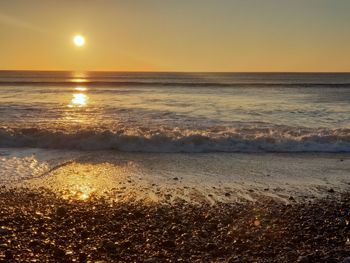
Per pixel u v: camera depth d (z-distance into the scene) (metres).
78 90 39.38
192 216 6.98
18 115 19.52
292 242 5.92
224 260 5.32
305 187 8.77
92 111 21.41
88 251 5.57
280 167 10.62
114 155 12.04
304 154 12.36
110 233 6.22
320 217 6.94
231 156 12.02
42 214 7.04
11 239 5.92
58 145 13.07
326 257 5.35
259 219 6.86
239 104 25.62
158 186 8.78
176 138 13.06
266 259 5.35
